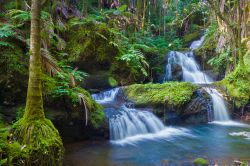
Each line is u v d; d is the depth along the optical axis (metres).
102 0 14.99
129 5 14.95
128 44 11.70
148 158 6.18
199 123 9.43
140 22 14.36
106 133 7.46
